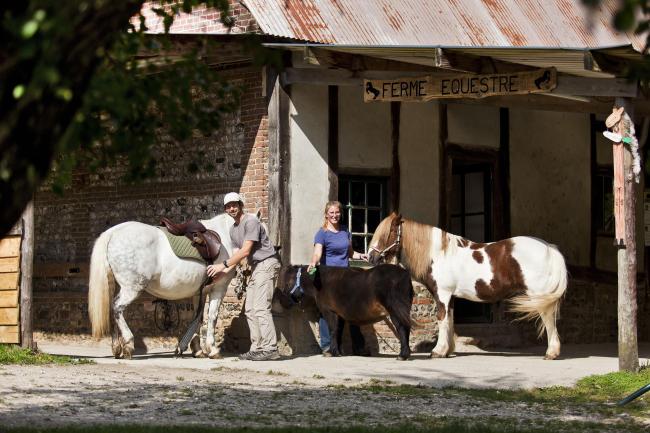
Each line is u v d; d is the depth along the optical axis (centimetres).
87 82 404
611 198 1750
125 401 884
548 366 1226
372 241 1337
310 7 1333
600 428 787
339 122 1378
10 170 391
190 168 641
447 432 732
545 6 1658
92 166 553
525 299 1309
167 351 1409
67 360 1198
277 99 1315
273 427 749
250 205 1343
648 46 516
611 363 1271
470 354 1408
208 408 850
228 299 1365
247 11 1311
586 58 1038
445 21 1459
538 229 1612
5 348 1241
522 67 1169
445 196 1493
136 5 418
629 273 1100
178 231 1263
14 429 709
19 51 373
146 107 551
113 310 1237
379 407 876
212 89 613
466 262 1327
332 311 1301
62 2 378
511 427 771
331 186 1363
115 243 1220
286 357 1295
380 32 1362
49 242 1603
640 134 1694
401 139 1445
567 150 1666
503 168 1565
